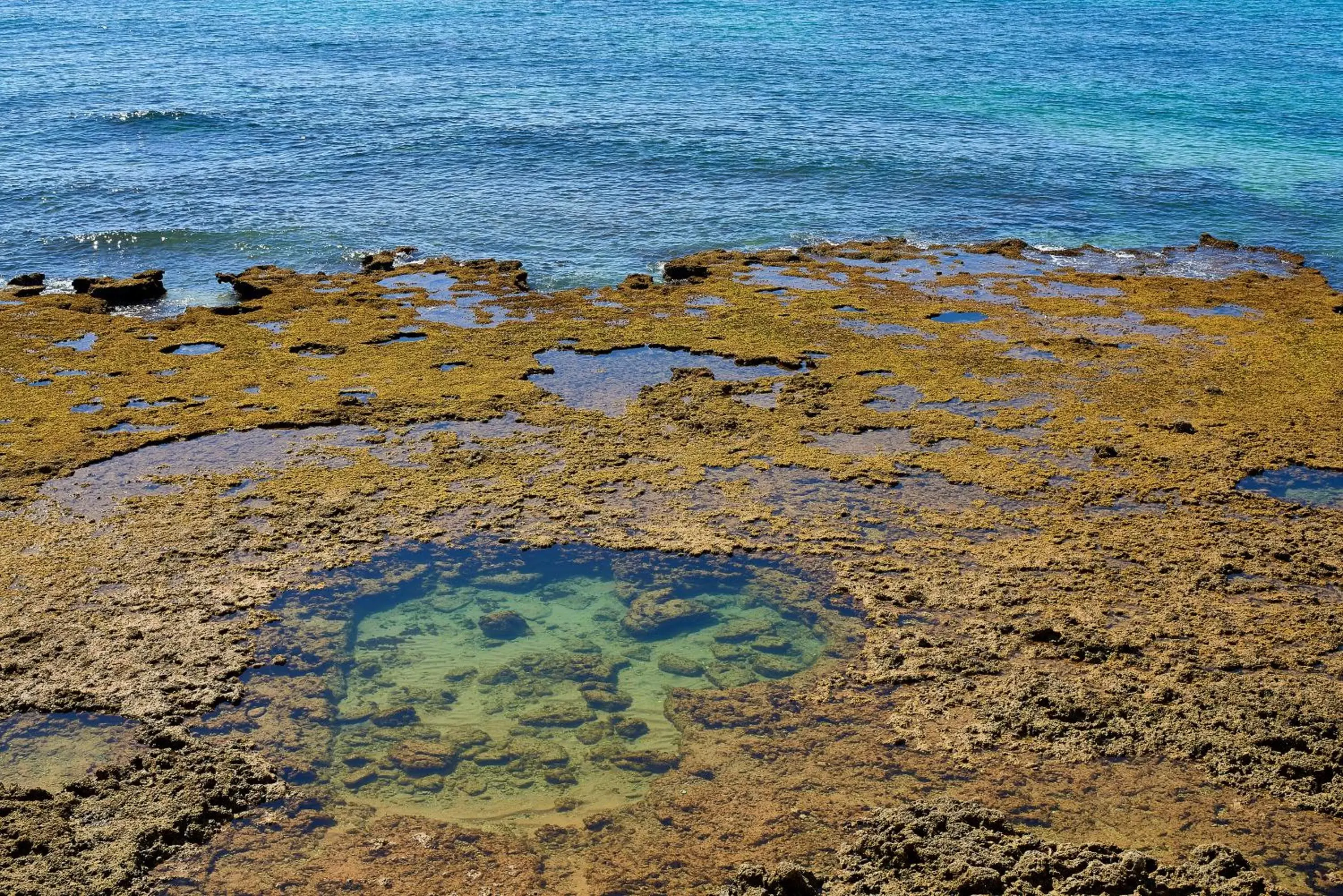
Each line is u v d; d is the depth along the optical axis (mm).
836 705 17438
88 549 21203
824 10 95500
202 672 17922
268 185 47062
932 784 15773
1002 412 27344
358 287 36500
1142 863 13930
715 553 21453
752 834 15008
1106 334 32562
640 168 49906
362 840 15016
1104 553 21281
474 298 35688
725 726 17078
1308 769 15789
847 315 34000
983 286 36938
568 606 20188
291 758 16344
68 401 27750
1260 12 96875
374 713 17484
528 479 24125
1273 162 51812
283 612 19609
